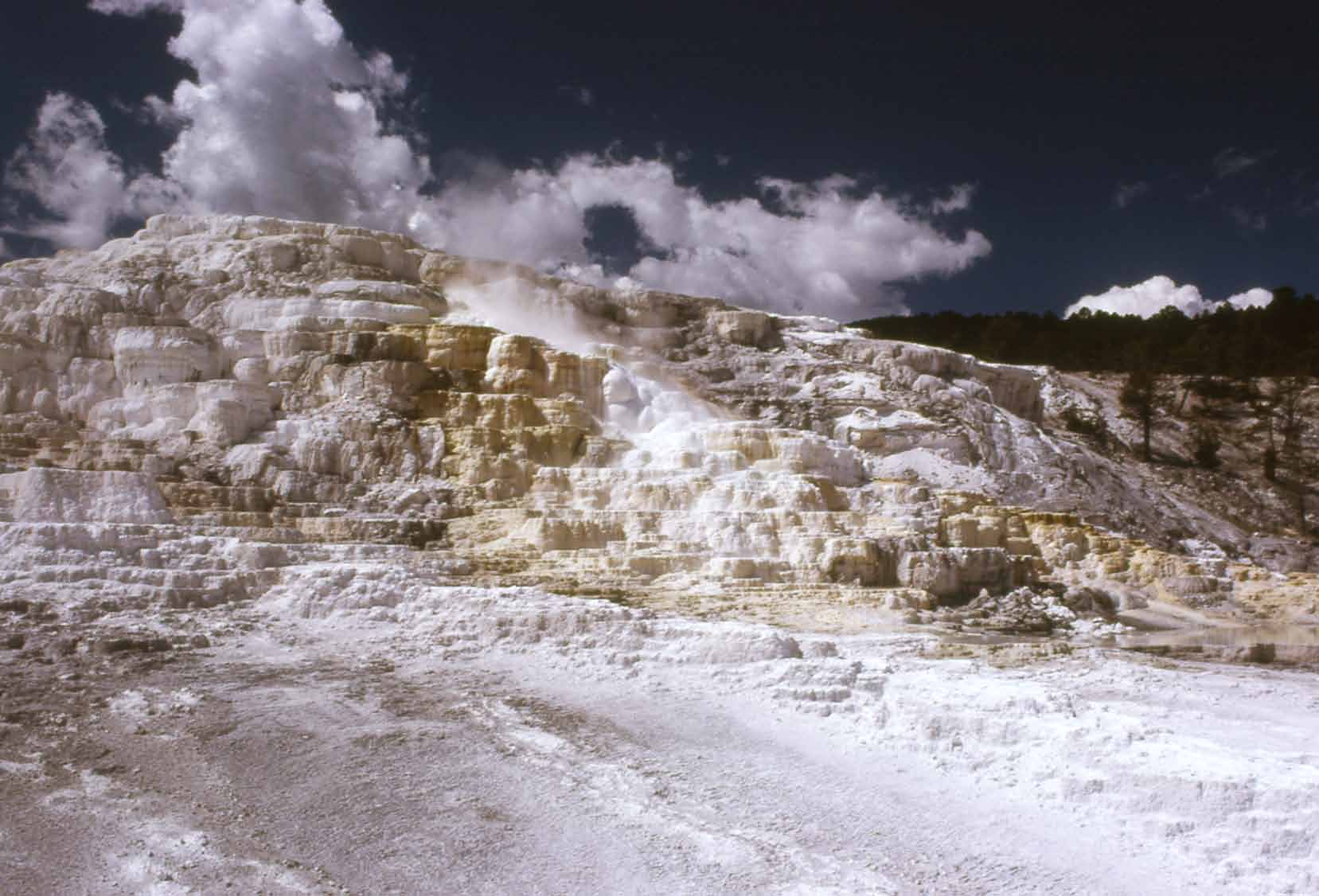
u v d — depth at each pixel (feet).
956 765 38.45
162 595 60.34
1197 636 82.94
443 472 97.81
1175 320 307.17
